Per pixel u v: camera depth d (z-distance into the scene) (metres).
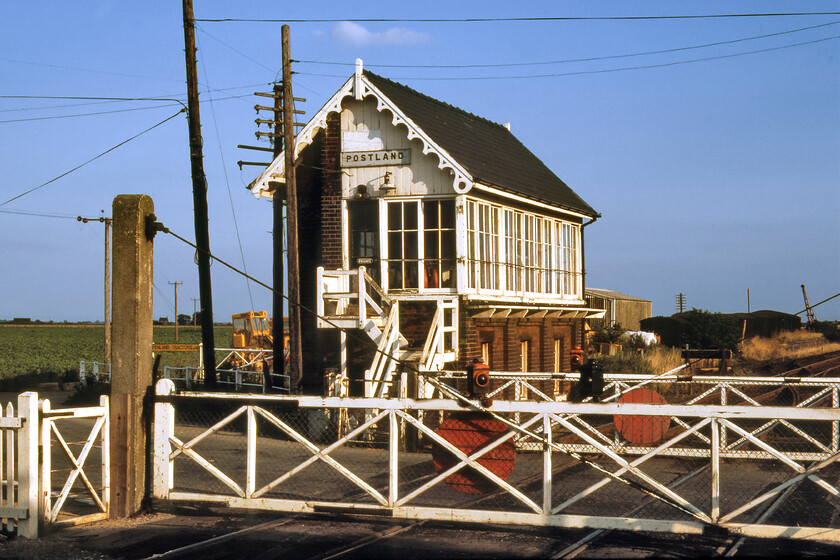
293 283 18.36
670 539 8.37
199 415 19.17
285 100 18.61
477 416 9.71
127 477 9.41
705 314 46.19
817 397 13.23
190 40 19.70
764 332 54.12
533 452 14.62
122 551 8.00
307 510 9.30
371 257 19.27
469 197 18.84
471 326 18.52
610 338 35.81
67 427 17.52
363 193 19.17
